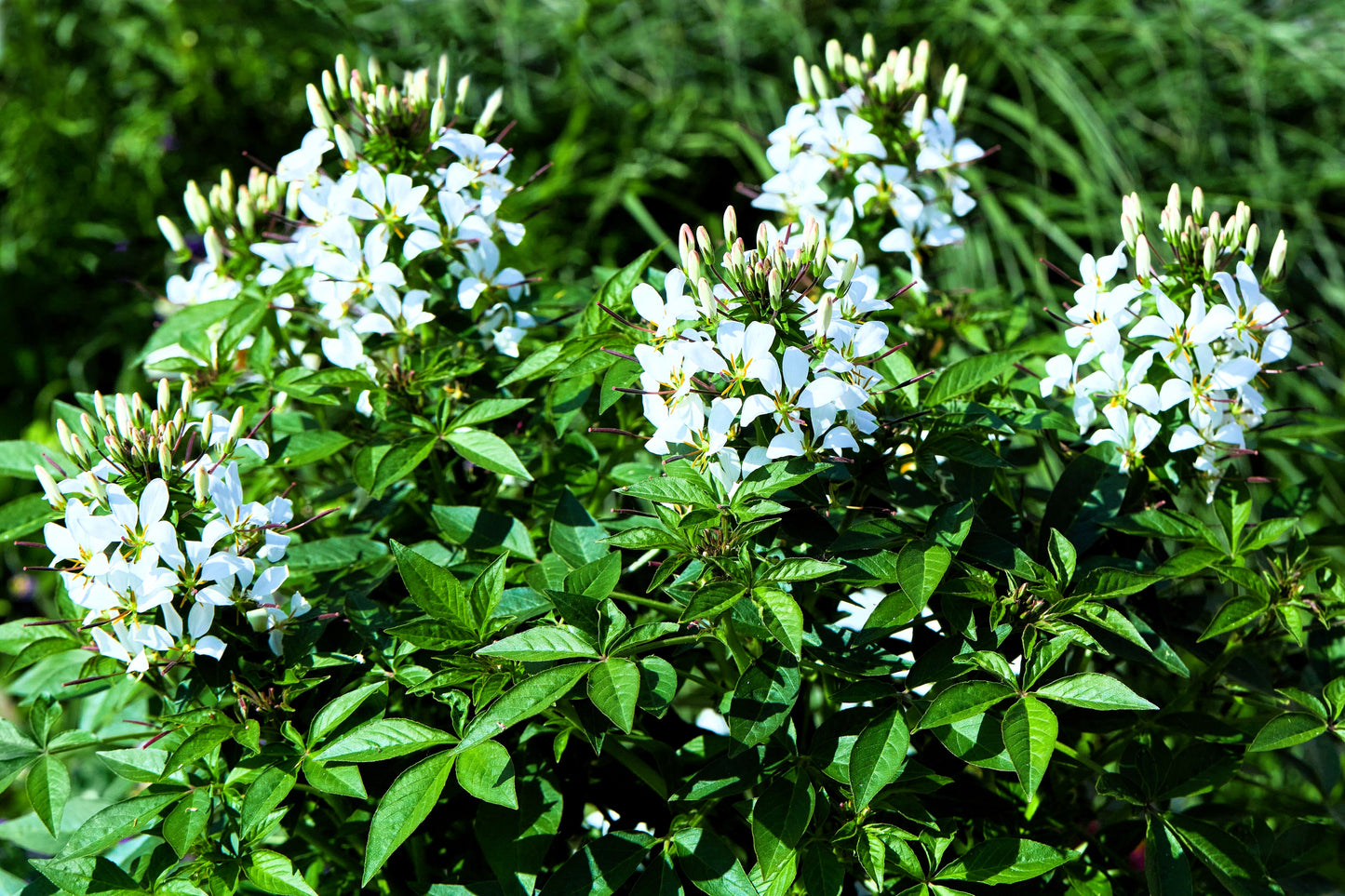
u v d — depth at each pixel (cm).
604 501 137
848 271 118
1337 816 126
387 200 126
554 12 295
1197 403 122
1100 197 247
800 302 118
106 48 296
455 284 131
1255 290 122
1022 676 115
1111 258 125
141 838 131
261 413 130
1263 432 132
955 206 136
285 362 137
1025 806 124
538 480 129
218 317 131
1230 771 121
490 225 130
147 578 116
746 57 290
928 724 114
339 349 127
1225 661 124
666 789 121
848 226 133
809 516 120
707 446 117
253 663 119
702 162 279
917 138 135
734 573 115
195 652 118
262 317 132
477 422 124
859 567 117
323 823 128
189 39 279
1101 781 119
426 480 131
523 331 130
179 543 118
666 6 292
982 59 272
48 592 252
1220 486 125
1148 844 118
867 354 118
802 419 117
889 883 118
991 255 251
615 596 122
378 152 129
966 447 120
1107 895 119
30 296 286
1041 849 116
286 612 120
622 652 115
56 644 123
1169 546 137
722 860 116
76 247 286
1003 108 258
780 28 282
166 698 123
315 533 134
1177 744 134
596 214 262
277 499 121
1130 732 126
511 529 124
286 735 117
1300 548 124
